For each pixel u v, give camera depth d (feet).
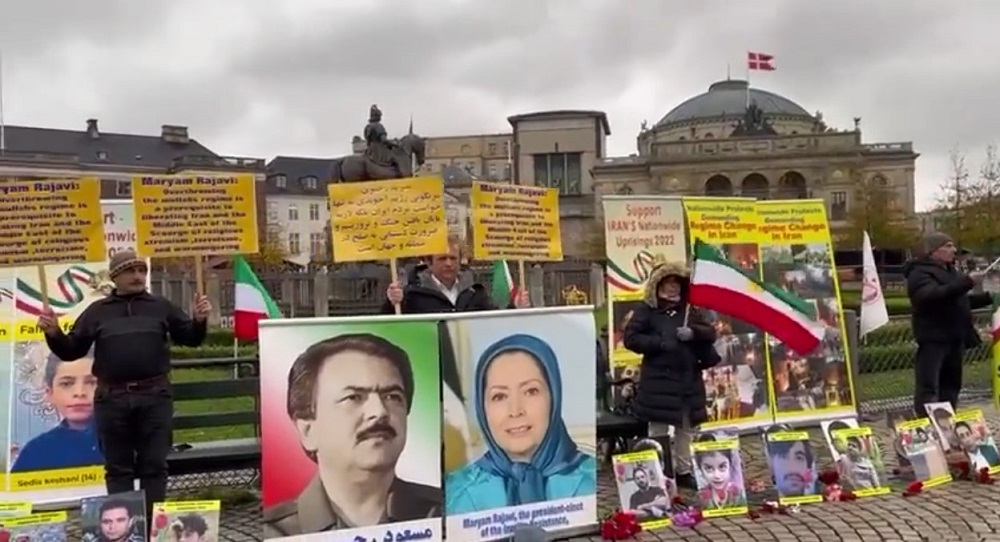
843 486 23.54
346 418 18.31
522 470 19.92
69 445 24.31
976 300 30.96
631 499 21.06
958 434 25.36
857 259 206.59
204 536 17.70
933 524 21.13
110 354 19.53
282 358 18.01
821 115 343.26
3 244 20.22
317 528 17.98
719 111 342.23
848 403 32.01
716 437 23.45
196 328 20.63
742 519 21.63
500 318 19.95
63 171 256.73
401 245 21.95
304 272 76.13
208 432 34.45
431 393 19.10
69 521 22.49
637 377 28.45
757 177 280.31
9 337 24.38
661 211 30.76
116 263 19.94
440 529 18.90
